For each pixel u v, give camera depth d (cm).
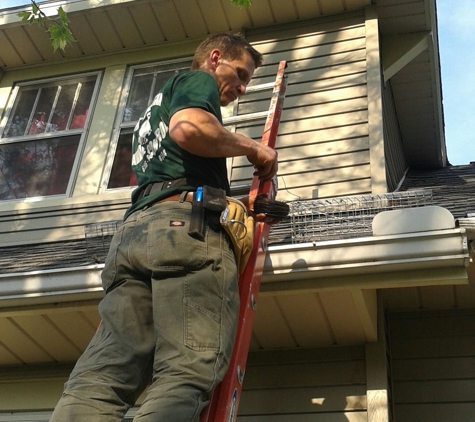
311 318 323
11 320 345
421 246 266
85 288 315
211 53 209
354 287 284
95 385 154
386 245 271
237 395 166
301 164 448
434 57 550
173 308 151
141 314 166
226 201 172
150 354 164
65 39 438
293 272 284
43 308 331
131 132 528
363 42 496
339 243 278
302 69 498
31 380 388
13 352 380
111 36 568
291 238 309
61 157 535
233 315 159
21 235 488
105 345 162
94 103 554
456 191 429
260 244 209
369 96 463
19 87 590
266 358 354
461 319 370
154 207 170
